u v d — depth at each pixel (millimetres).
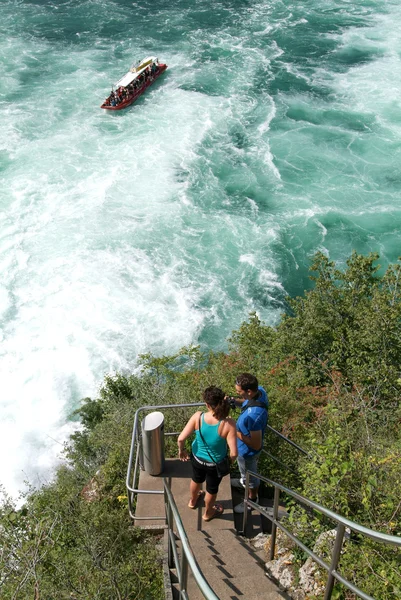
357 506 7863
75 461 17141
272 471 10000
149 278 36688
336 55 61344
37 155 47000
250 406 7906
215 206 42250
